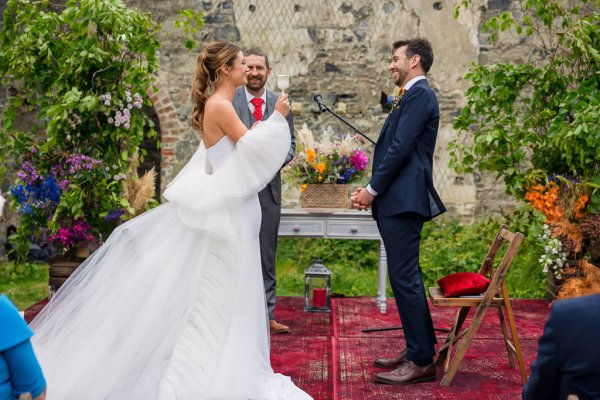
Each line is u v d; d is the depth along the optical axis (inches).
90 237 209.5
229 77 142.8
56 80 201.8
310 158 206.1
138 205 212.1
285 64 326.3
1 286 267.3
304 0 323.3
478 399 142.5
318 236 207.3
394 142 148.6
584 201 205.5
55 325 137.5
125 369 129.8
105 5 195.3
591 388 70.0
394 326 199.8
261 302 138.8
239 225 138.4
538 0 226.4
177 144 329.4
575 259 219.0
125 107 207.8
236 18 325.1
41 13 202.4
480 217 324.8
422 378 152.2
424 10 321.7
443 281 156.3
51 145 196.5
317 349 182.7
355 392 146.2
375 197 153.4
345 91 326.6
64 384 128.7
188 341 132.3
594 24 232.5
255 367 132.5
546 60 319.6
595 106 196.1
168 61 326.0
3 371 80.4
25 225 212.8
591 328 70.0
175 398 127.7
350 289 267.3
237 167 136.6
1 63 205.0
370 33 323.9
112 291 137.7
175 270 136.3
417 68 152.7
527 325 201.2
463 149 238.2
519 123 319.0
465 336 150.3
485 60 322.7
